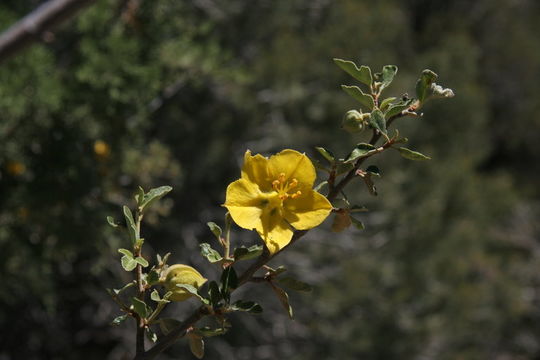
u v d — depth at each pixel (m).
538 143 15.44
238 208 1.87
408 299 10.20
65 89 5.86
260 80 9.95
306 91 10.20
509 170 15.62
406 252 10.16
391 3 11.91
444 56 11.26
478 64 15.01
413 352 10.06
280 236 1.85
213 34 9.71
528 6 15.65
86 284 9.59
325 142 10.13
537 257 12.55
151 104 6.61
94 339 11.16
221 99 9.55
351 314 10.03
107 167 6.09
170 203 6.58
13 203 5.83
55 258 6.47
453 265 10.30
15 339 10.27
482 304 10.95
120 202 6.54
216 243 10.18
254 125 10.07
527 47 14.88
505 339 12.17
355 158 1.86
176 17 6.38
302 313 10.38
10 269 6.49
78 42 6.68
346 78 10.40
